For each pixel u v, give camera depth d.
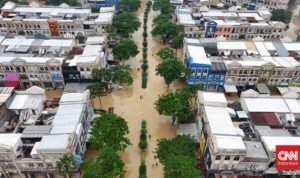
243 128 97.00
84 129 99.19
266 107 103.75
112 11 173.25
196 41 145.38
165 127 111.94
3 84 129.38
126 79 125.44
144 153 100.50
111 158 82.88
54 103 109.75
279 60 134.38
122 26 163.25
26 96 106.62
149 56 157.38
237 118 99.56
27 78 127.94
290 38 171.12
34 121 98.75
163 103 106.00
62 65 123.81
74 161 81.94
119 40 157.75
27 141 90.00
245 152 81.38
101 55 131.00
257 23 166.50
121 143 96.19
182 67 126.12
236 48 143.00
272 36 166.88
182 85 136.62
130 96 128.25
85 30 162.12
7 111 100.94
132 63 150.62
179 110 101.81
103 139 90.69
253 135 94.38
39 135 88.62
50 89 130.75
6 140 86.69
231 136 85.50
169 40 167.25
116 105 122.44
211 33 163.75
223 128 88.19
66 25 159.88
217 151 80.94
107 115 99.06
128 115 117.06
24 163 86.19
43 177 91.19
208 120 91.06
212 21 161.25
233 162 84.44
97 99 125.81
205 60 128.50
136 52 143.62
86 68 124.25
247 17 174.25
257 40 152.12
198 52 135.38
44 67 123.69
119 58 140.50
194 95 113.12
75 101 101.56
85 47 137.75
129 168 95.19
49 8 175.50
